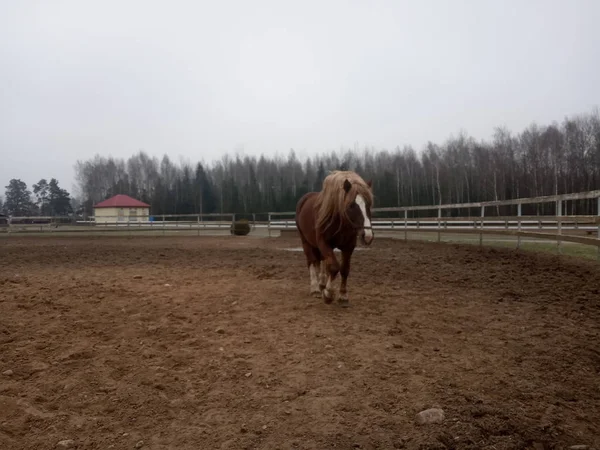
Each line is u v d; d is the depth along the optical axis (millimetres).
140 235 27500
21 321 5574
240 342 4723
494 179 50875
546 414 3133
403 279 8586
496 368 3955
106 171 94875
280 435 2879
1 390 3572
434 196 57250
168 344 4707
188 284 8164
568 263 9008
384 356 4254
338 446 2742
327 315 5809
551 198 10133
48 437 2908
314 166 80375
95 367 4059
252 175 72625
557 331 4984
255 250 15547
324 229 6105
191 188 77688
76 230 32750
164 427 3025
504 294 7004
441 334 4988
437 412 3055
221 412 3205
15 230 33469
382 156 75938
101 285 8039
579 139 49875
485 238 18797
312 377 3773
